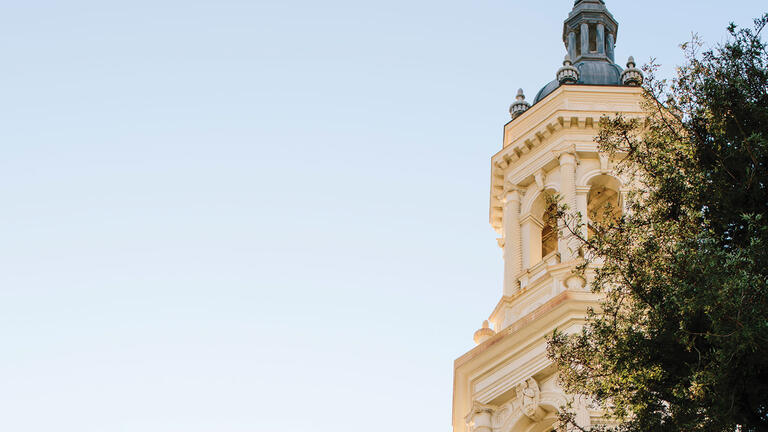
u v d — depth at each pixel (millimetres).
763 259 21359
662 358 22953
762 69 23891
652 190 25453
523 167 44750
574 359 25281
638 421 23047
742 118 23375
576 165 42938
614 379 23328
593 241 25969
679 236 23562
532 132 44625
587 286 38531
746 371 20938
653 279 23438
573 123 43750
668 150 24828
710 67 24703
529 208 43688
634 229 24875
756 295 20734
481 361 39594
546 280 40094
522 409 37219
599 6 50844
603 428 24906
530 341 38375
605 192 43219
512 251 42875
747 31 24406
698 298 21234
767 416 21281
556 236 43312
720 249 22234
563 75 46125
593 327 25625
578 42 50125
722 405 20922
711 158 23938
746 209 22750
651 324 23219
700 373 21047
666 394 22594
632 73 45938
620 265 24641
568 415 25688
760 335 20312
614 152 26969
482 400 38750
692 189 23859
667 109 25234
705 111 24047
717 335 20656
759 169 22531
